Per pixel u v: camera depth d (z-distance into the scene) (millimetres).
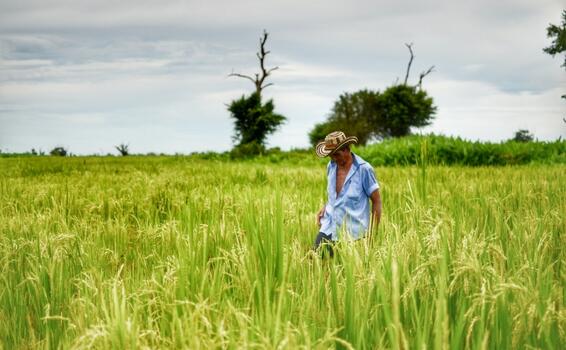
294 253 4156
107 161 33406
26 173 18562
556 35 38188
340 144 5383
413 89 59375
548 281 3232
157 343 2785
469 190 8180
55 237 5082
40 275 4148
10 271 4477
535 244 4215
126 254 5312
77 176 16016
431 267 3414
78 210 7926
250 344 2420
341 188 5578
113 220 7270
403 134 59875
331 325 3004
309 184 11680
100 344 2680
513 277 3238
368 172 5438
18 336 3512
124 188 10109
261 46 54094
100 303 3527
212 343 2510
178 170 18906
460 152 24594
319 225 5809
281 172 15664
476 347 2584
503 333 2719
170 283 3504
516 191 7707
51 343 3316
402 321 3014
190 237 4379
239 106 49281
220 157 42062
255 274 3596
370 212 5957
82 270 4633
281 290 2967
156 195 8773
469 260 3172
